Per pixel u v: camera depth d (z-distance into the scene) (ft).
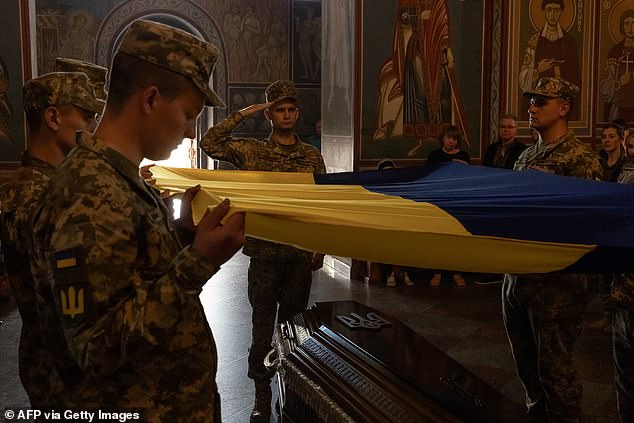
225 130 15.30
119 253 5.35
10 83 25.88
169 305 5.31
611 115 31.55
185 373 5.98
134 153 5.89
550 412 12.34
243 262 32.22
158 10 49.37
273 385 16.96
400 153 29.25
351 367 11.25
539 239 7.75
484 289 26.43
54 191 5.49
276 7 51.44
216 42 50.65
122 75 5.80
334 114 31.01
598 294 24.99
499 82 29.43
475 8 29.45
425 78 29.25
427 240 7.21
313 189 10.57
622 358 12.14
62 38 47.96
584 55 30.27
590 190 10.34
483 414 9.59
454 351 19.08
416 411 9.75
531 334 13.12
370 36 28.55
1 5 25.58
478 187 11.07
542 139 13.58
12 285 7.18
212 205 6.23
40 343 7.14
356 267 28.09
